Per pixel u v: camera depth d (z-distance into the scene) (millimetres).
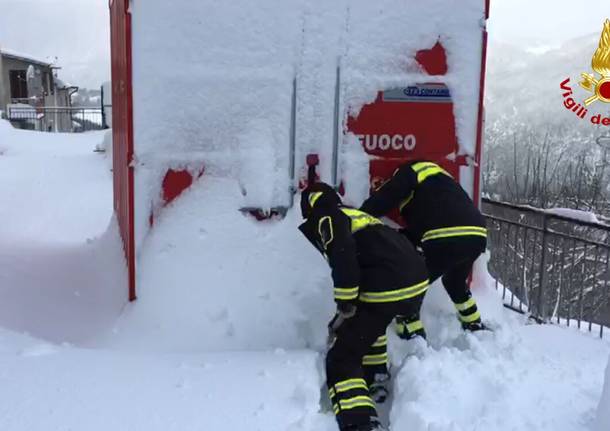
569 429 2877
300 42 4156
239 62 4094
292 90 4164
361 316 3395
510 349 3852
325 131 4238
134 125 3986
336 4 4188
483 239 4051
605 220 5234
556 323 5383
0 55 31297
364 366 3637
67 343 3848
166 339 3889
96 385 3086
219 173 4152
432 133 4402
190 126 4062
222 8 4039
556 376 3480
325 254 3588
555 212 5348
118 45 5215
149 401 2941
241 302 4043
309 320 4059
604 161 15898
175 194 4109
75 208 9320
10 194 10023
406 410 3002
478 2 4371
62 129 33344
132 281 4051
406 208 4203
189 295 4027
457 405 3057
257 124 4156
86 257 5852
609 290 8484
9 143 16297
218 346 3898
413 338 3955
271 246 4184
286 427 2777
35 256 5945
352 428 2959
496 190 16734
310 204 3500
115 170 6375
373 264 3412
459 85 4387
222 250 4133
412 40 4305
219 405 2938
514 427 2859
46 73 37875
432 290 4547
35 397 2920
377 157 4348
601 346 4383
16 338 3760
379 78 4277
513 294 5820
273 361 3502
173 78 4012
